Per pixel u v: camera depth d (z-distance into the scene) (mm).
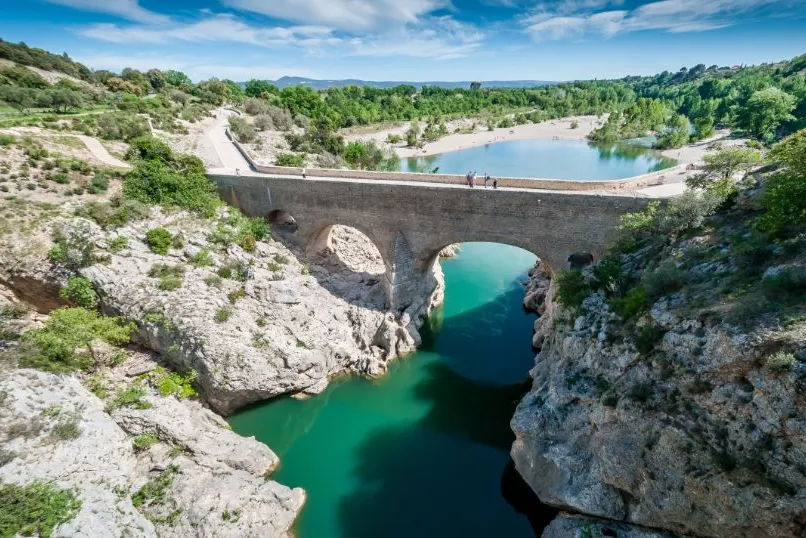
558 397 24062
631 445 19016
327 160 64125
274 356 31766
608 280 25906
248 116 86938
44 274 31891
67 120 53594
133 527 20359
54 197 36219
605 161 108125
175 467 24312
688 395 17297
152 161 39781
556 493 22359
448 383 35938
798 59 144000
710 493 16016
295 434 31203
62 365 26984
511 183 34406
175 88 108812
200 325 30312
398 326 38469
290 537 23438
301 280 39062
